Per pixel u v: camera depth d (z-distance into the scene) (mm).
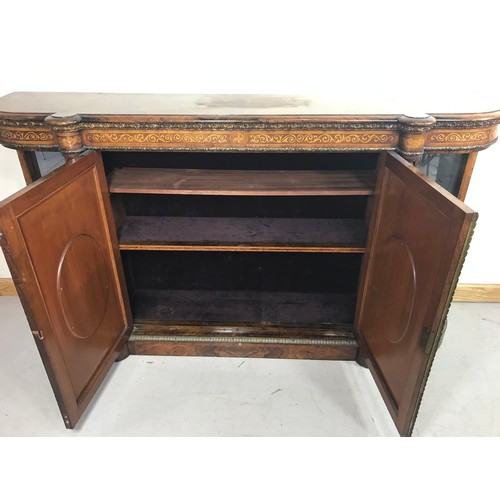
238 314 1578
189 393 1389
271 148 1122
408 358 1049
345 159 1429
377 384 1264
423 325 962
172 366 1498
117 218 1443
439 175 1354
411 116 1066
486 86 1448
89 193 1168
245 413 1316
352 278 1678
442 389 1404
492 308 1821
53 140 1143
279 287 1710
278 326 1525
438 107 1170
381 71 1447
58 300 1042
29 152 1331
